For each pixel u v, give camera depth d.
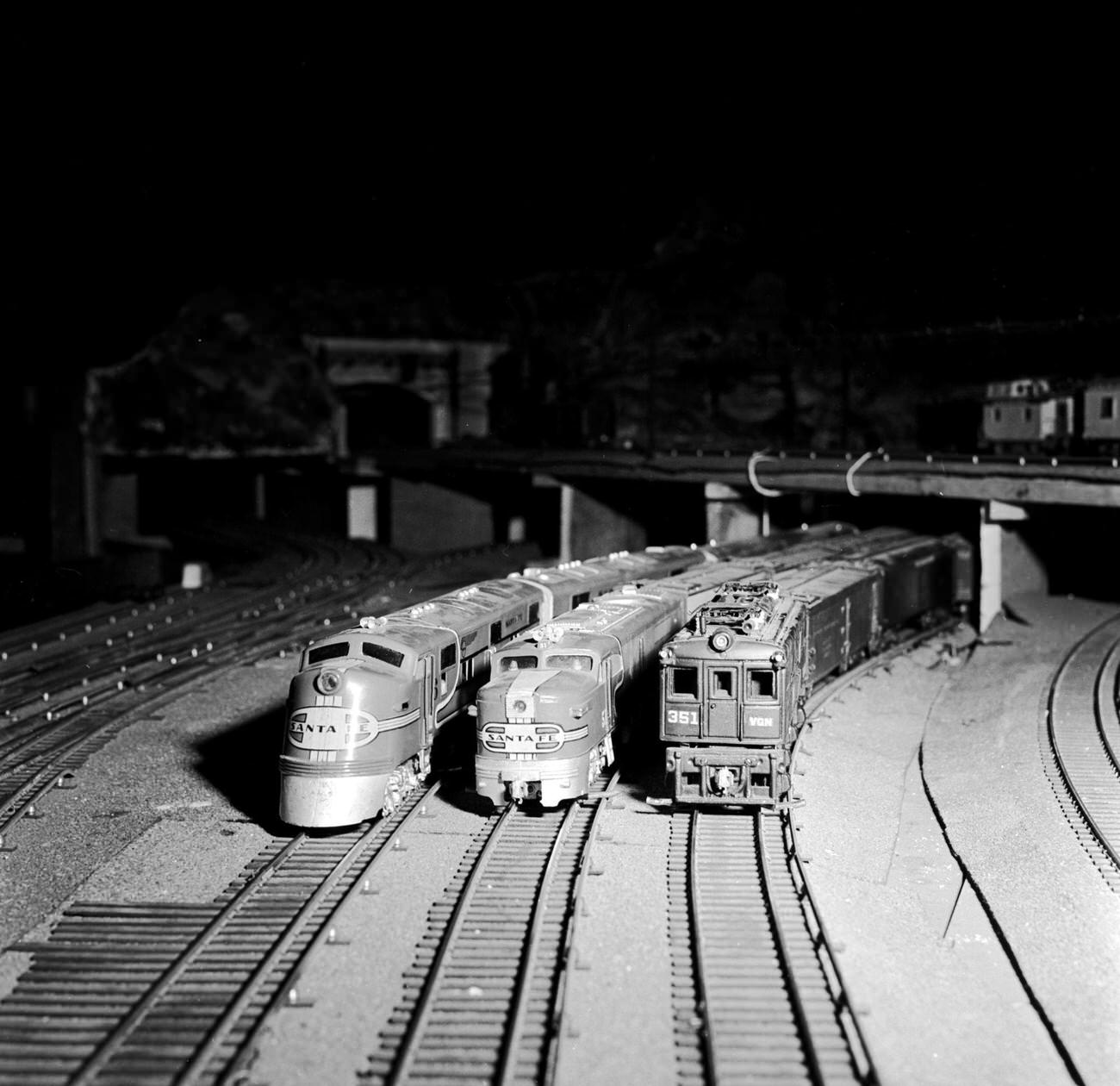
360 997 12.87
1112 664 29.73
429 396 69.69
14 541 62.16
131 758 22.50
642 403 60.59
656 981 13.23
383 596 42.34
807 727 23.67
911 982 13.77
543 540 58.12
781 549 36.09
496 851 17.09
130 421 59.28
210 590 44.78
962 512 40.84
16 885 16.30
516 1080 11.23
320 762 17.28
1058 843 18.28
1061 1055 12.46
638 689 21.98
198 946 13.88
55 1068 11.53
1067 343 47.72
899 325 54.28
